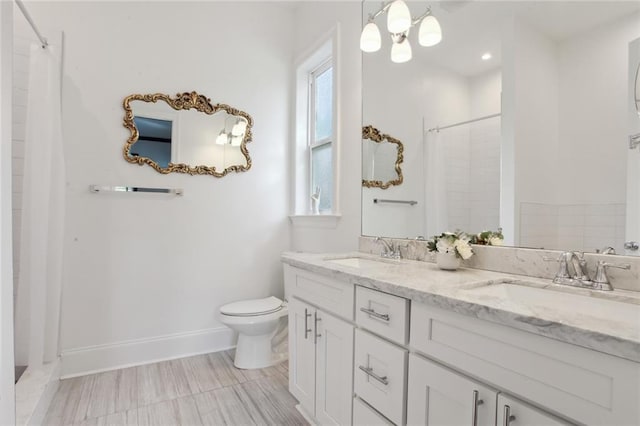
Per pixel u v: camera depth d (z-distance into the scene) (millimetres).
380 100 2053
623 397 628
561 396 720
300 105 2967
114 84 2328
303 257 1856
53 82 1915
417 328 1075
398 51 1914
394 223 1956
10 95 1084
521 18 1364
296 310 1826
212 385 2084
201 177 2623
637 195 1055
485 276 1291
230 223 2736
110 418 1728
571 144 1205
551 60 1266
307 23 2820
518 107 1373
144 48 2428
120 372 2244
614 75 1109
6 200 1056
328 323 1530
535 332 750
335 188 2395
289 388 1904
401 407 1120
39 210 1868
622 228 1078
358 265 1750
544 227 1277
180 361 2438
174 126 2516
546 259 1236
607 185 1118
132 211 2389
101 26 2297
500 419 833
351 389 1377
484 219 1489
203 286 2625
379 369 1223
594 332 654
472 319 904
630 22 1077
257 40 2871
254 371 2283
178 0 2555
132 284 2385
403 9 1731
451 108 1641
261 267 2859
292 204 2959
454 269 1445
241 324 2217
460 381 931
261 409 1828
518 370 796
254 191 2836
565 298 1070
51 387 1849
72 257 2203
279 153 2957
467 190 1566
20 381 1760
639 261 1018
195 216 2600
